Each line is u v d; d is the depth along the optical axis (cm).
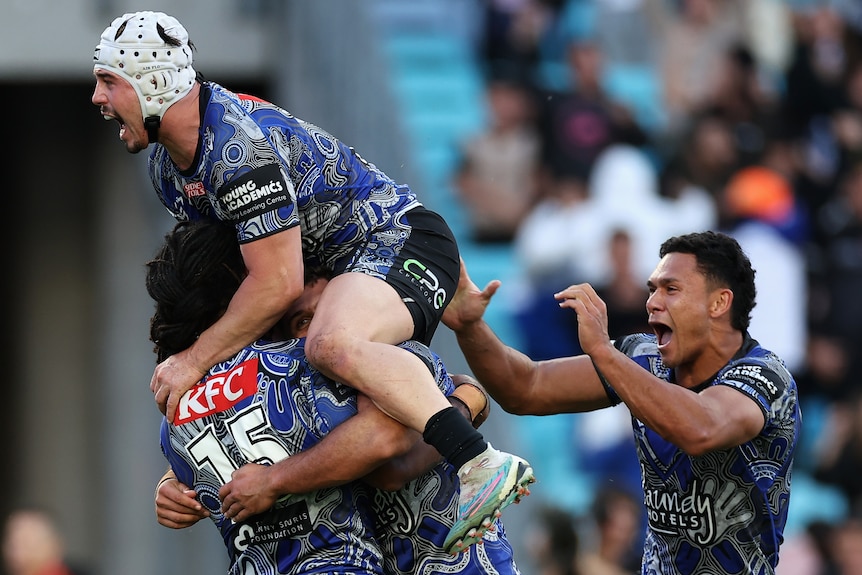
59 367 3059
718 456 1061
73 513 3072
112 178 2975
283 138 973
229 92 977
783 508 1105
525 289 2364
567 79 2605
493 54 2656
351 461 902
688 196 2505
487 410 1014
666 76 2734
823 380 2419
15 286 3030
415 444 959
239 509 924
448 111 2705
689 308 1080
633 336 1177
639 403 1009
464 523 909
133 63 937
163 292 950
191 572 2833
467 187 2492
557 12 2656
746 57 2720
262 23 2723
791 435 1079
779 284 2436
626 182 2453
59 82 2734
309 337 934
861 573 2172
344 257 1008
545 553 1923
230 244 960
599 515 1956
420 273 995
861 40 2794
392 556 984
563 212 2403
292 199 950
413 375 909
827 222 2545
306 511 931
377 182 1028
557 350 2305
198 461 944
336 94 2577
